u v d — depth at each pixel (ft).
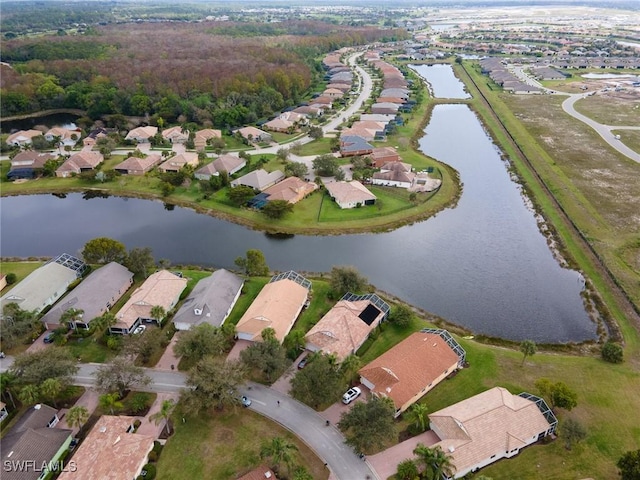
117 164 588.91
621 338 302.04
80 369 275.59
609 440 225.97
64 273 350.43
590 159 585.22
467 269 381.40
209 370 240.32
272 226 442.91
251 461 218.18
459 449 211.61
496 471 213.25
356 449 215.31
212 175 524.52
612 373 268.62
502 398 237.25
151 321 311.06
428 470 200.64
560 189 504.02
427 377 254.47
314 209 468.75
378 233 435.12
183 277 359.05
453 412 231.30
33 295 321.73
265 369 252.62
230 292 326.24
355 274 334.44
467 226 449.06
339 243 419.13
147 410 246.06
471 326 317.83
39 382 242.99
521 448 223.30
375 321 301.43
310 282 344.49
